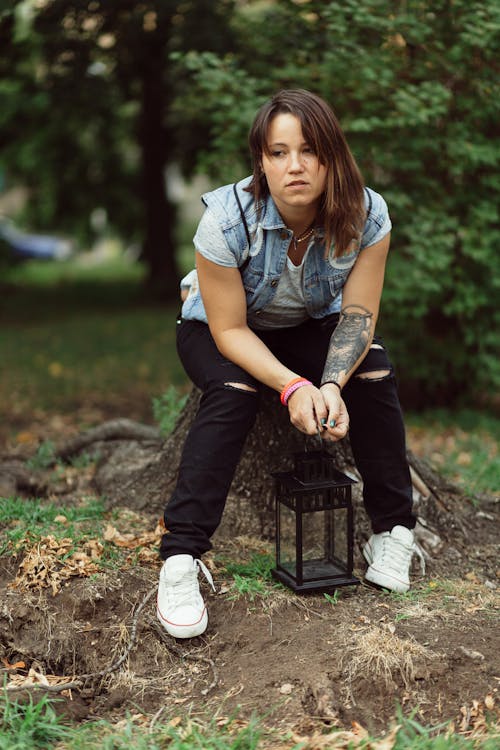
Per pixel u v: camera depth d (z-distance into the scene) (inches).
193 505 98.7
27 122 507.5
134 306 518.3
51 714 86.5
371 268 103.1
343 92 213.5
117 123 565.3
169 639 99.9
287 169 91.7
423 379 254.4
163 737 83.3
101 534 119.8
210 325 101.3
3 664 103.0
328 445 124.6
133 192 637.9
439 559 120.7
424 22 201.2
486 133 218.7
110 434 173.5
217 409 99.0
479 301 223.1
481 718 86.7
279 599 104.5
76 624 103.8
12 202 1043.3
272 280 99.9
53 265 867.4
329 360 100.7
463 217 222.8
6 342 385.4
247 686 91.6
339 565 109.6
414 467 133.7
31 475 155.7
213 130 222.7
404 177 222.5
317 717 85.9
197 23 302.7
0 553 113.7
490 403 268.4
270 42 228.4
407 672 91.4
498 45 192.4
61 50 345.7
